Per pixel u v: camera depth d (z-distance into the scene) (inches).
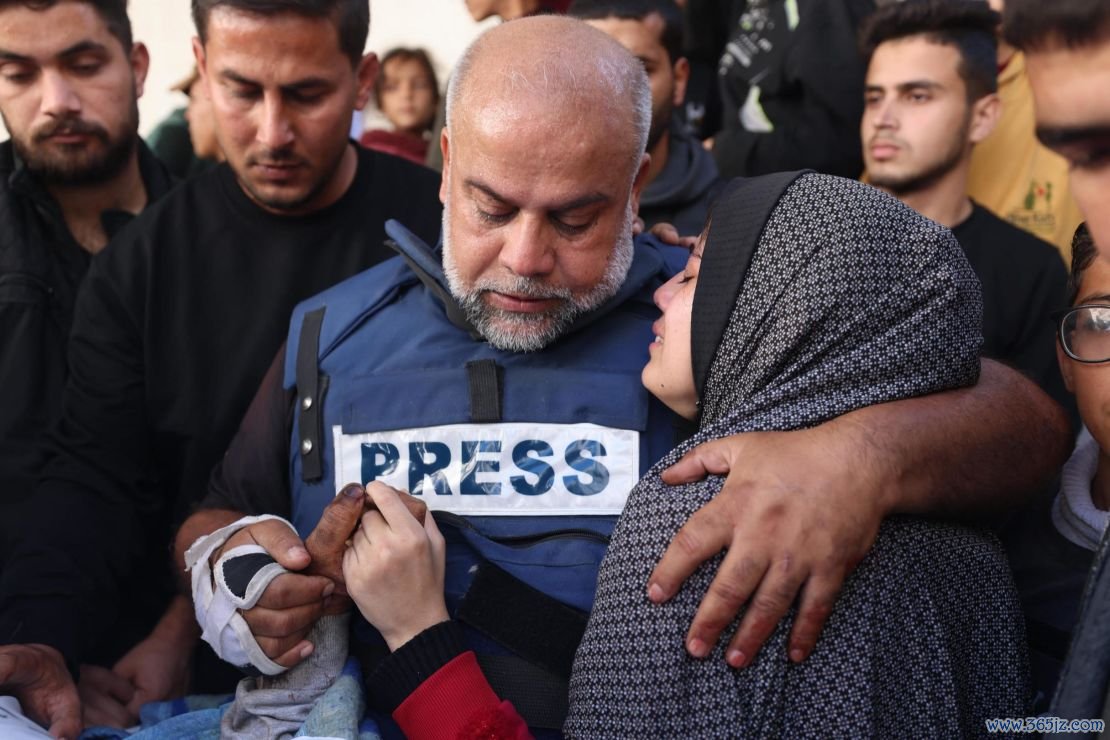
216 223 82.7
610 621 50.8
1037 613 60.4
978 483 51.9
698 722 47.9
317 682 59.2
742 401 53.5
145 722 67.6
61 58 85.0
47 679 66.2
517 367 62.1
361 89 85.1
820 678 48.0
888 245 51.9
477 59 56.8
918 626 49.7
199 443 80.7
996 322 94.9
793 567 47.2
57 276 88.0
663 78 101.1
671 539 50.2
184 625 82.3
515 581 59.3
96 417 79.4
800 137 109.7
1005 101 107.7
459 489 61.2
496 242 57.4
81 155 87.3
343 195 84.0
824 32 109.3
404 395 62.3
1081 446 64.4
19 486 82.3
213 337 81.4
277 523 60.1
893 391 51.8
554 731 58.2
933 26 97.2
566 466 61.0
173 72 166.6
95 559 74.9
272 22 74.2
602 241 57.9
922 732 48.7
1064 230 107.3
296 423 64.7
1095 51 33.8
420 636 56.3
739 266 53.2
